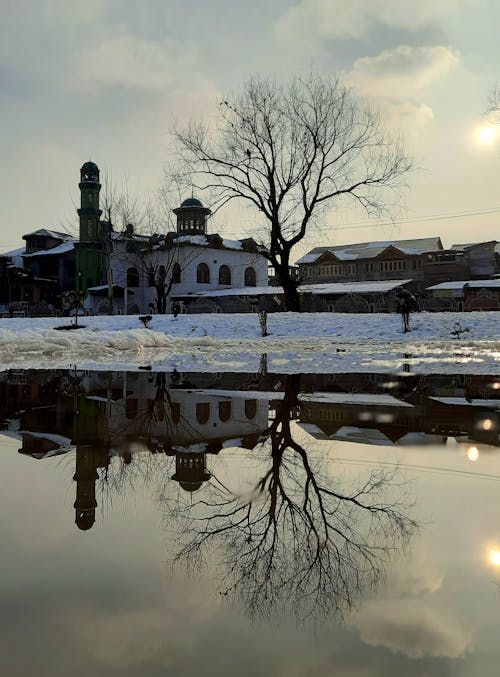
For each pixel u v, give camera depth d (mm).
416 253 64125
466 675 1269
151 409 5793
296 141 33219
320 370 10484
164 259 63094
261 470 3295
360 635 1454
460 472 3191
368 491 2844
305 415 5344
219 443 4078
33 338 19891
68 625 1500
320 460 3529
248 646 1399
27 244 72812
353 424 4855
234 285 66375
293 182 33688
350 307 44594
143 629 1488
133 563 1938
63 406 5992
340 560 1966
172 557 1992
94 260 63906
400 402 6168
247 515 2486
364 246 72312
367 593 1701
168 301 62375
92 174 64812
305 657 1350
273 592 1712
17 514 2471
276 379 8891
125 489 2891
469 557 1980
